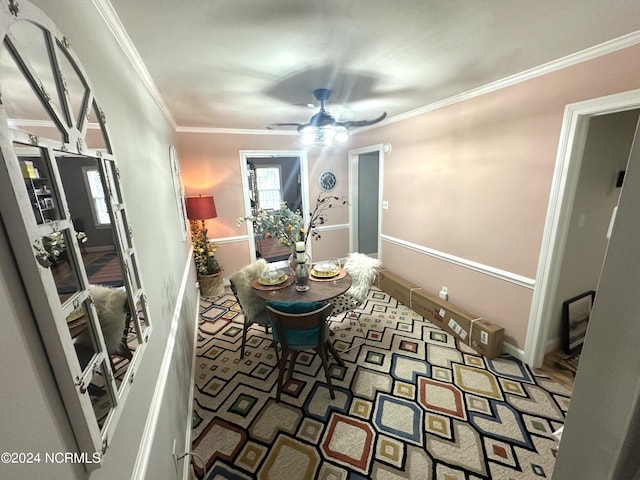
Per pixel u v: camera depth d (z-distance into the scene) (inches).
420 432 67.2
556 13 49.6
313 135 92.2
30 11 20.7
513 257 88.7
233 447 64.9
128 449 32.9
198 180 147.6
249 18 49.1
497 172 89.9
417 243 129.0
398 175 134.9
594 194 84.7
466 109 96.4
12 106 18.6
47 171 22.2
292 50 61.4
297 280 91.9
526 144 80.6
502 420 69.8
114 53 46.8
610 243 18.6
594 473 21.4
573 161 71.4
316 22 51.1
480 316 102.7
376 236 198.5
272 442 65.8
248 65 68.4
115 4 43.4
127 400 33.7
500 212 90.7
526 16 50.5
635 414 18.1
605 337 19.6
